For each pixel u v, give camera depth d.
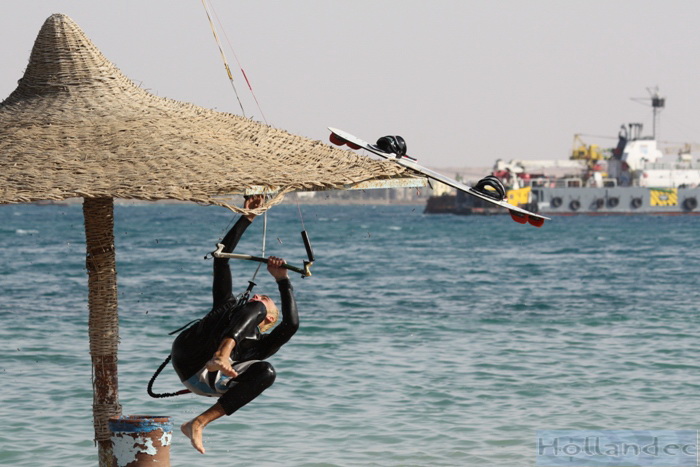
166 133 22.39
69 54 23.95
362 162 22.61
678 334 67.62
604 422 40.28
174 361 19.48
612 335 67.44
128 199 19.66
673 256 191.88
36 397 44.78
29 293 106.56
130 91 24.19
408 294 105.50
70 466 33.78
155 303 94.44
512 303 94.25
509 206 22.06
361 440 37.56
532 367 53.47
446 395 45.72
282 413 41.94
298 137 24.55
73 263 165.88
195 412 42.22
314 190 21.27
